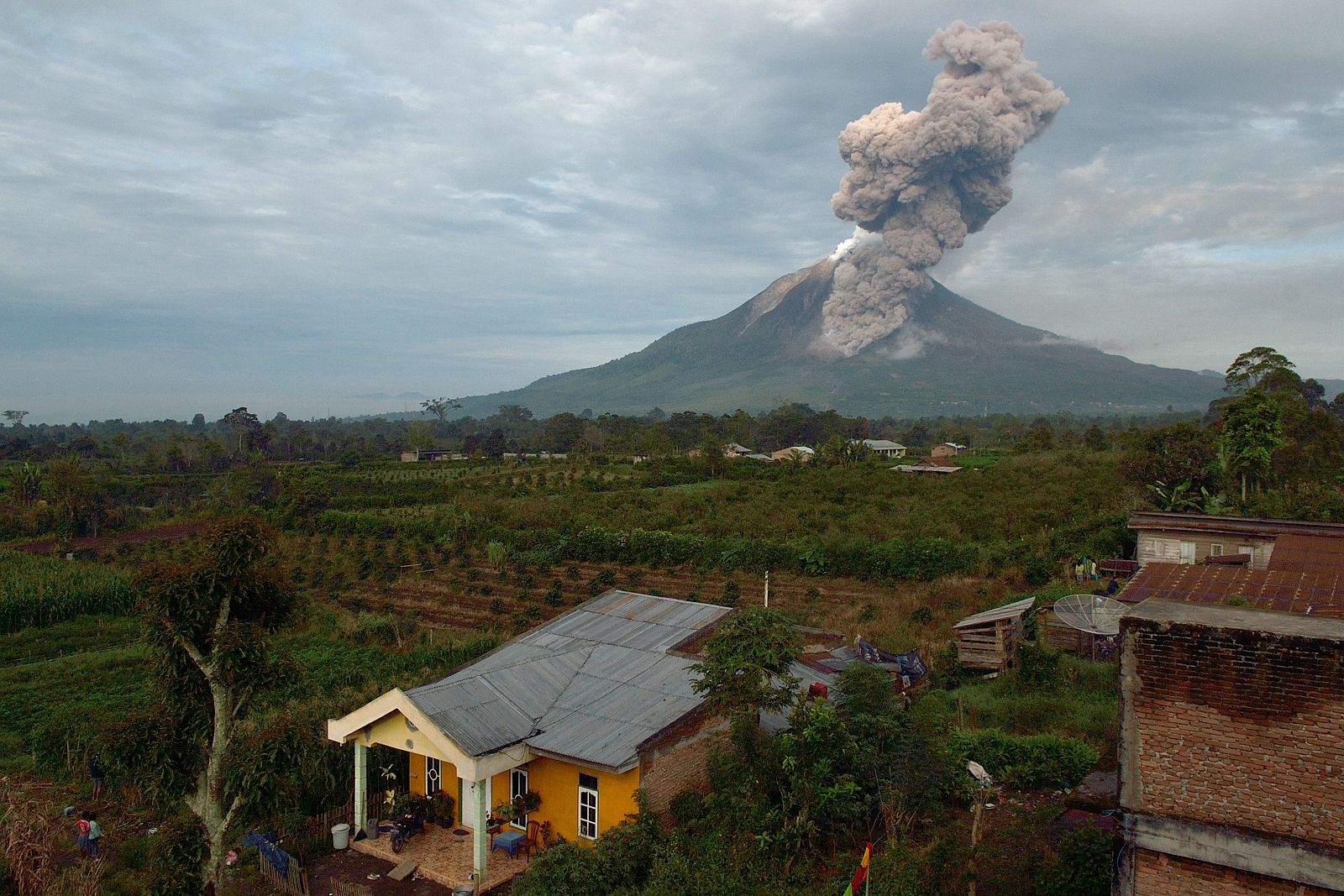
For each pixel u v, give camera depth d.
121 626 45.19
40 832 19.67
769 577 45.38
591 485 83.75
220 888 16.55
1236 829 9.70
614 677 21.62
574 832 18.78
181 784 15.45
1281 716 9.51
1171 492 49.59
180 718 15.68
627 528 57.62
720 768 17.81
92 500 73.88
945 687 27.44
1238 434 46.84
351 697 29.39
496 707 19.66
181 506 82.56
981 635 28.62
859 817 17.23
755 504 66.25
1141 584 15.43
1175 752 10.09
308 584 52.88
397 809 20.64
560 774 19.02
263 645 15.42
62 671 36.25
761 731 18.12
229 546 15.17
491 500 71.69
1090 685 25.59
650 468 95.00
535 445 147.12
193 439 128.62
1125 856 10.47
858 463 98.75
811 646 26.86
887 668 25.83
